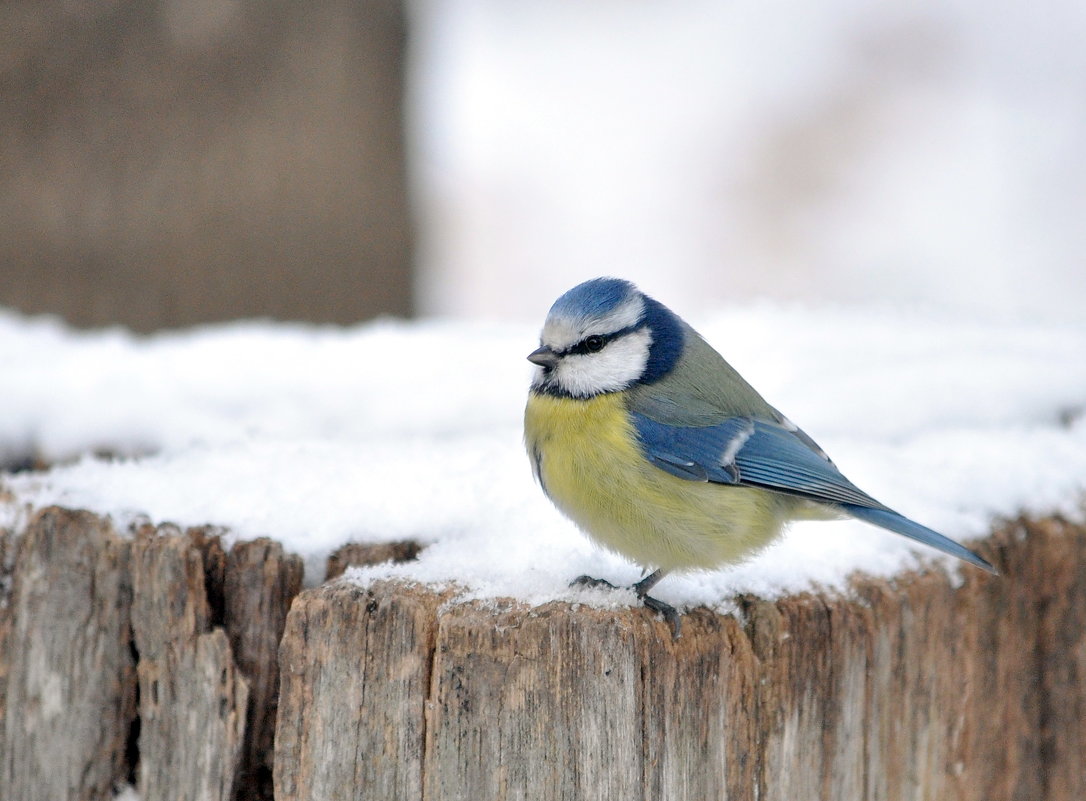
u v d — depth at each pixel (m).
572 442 7.30
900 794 7.14
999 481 8.45
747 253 21.45
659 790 6.03
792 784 6.64
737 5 24.30
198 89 14.40
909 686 7.12
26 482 7.73
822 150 22.05
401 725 6.11
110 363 10.27
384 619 6.12
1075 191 21.44
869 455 8.85
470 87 23.97
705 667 6.14
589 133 22.91
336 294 15.30
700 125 22.84
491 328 12.71
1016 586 7.88
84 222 14.09
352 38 15.14
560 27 24.69
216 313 14.64
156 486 7.64
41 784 7.01
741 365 10.91
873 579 7.14
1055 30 21.98
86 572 6.95
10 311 14.02
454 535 7.30
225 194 14.56
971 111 22.03
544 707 5.96
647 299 7.89
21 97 13.88
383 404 9.70
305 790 6.22
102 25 14.03
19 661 7.04
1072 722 8.16
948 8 22.31
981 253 20.47
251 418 9.48
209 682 6.75
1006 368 10.39
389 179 15.66
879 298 20.55
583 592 6.51
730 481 7.25
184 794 6.80
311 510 7.32
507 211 21.77
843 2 23.09
